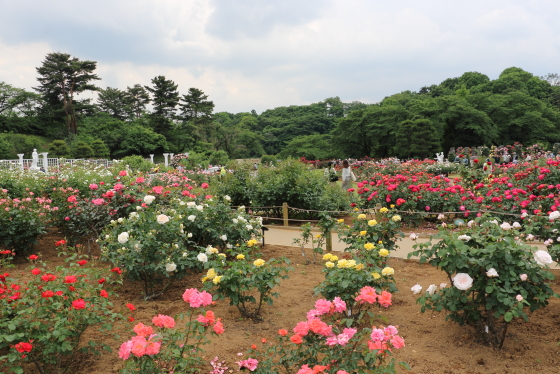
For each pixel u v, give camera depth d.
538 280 3.13
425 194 8.64
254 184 10.56
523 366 3.08
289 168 10.38
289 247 7.18
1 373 2.86
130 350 2.21
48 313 3.10
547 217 4.83
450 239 3.28
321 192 10.27
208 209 5.96
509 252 3.11
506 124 50.00
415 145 42.78
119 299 4.75
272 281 3.93
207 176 19.22
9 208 6.41
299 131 90.69
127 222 4.97
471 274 3.20
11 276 5.43
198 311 4.34
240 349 3.50
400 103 66.56
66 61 62.31
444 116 47.00
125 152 61.47
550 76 89.50
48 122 65.00
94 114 72.31
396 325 3.88
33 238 6.54
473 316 3.36
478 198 7.30
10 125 60.22
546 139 51.03
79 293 3.30
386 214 5.66
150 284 4.87
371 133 49.66
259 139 79.81
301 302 4.57
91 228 6.73
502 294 3.03
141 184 7.14
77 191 7.14
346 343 2.48
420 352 3.36
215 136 69.12
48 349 2.85
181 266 4.63
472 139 48.38
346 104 104.25
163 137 63.78
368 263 4.34
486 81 75.62
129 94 80.69
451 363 3.17
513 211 7.11
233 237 5.96
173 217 5.36
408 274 5.40
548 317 3.89
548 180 8.77
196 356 2.95
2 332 2.82
